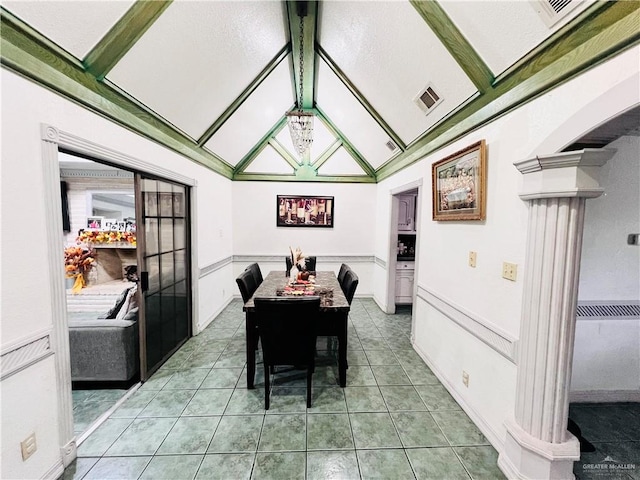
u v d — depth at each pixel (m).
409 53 2.06
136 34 1.67
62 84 1.49
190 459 1.60
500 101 1.68
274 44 2.61
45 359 1.41
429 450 1.68
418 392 2.26
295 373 2.53
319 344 3.15
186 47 2.01
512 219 1.59
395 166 3.82
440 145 2.46
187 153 3.04
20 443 1.29
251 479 1.49
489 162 1.79
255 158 4.71
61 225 1.48
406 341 3.23
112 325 2.20
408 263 4.43
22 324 1.30
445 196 2.32
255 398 2.16
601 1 1.04
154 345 2.51
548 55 1.33
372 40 2.21
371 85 2.76
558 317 1.33
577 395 2.15
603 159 1.19
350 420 1.93
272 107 3.81
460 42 1.68
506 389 1.62
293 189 4.86
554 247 1.32
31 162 1.33
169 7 1.69
